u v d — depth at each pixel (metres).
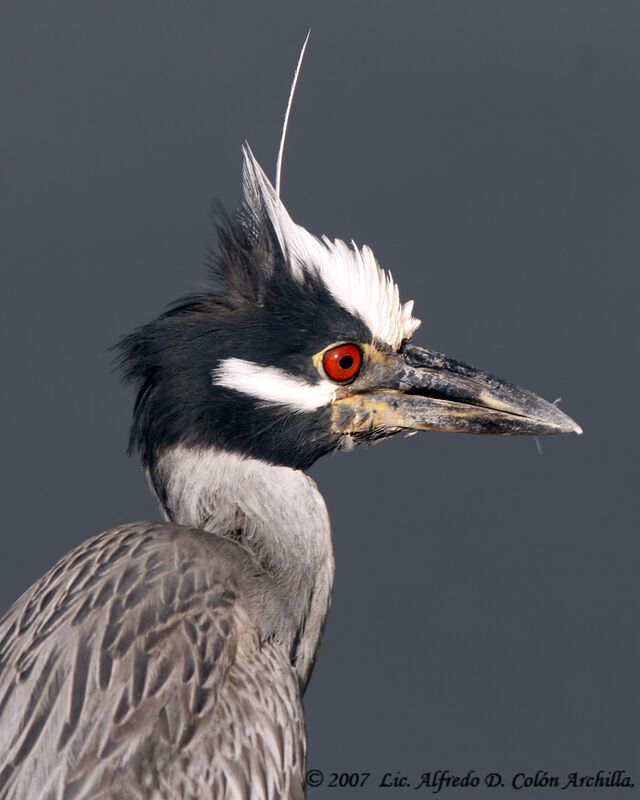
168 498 10.41
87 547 10.01
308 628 10.52
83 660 8.85
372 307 10.46
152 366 10.27
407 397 10.68
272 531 10.22
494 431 10.84
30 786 8.34
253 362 10.14
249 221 10.52
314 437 10.45
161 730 8.61
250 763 8.87
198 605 9.34
